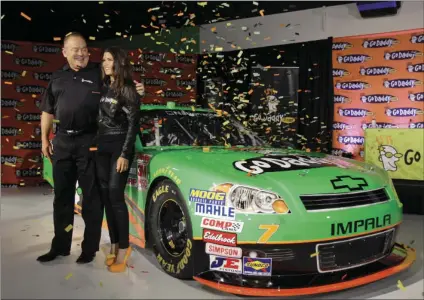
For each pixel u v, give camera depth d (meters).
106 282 2.40
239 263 2.08
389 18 5.75
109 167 2.68
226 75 7.07
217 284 2.08
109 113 2.59
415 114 5.72
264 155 2.62
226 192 2.12
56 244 2.82
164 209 2.56
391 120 5.89
